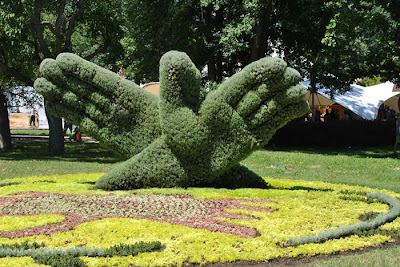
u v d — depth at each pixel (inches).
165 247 268.4
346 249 272.2
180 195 409.4
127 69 1203.9
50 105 453.1
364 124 1110.4
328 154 897.5
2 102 962.1
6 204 374.9
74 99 446.6
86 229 300.2
